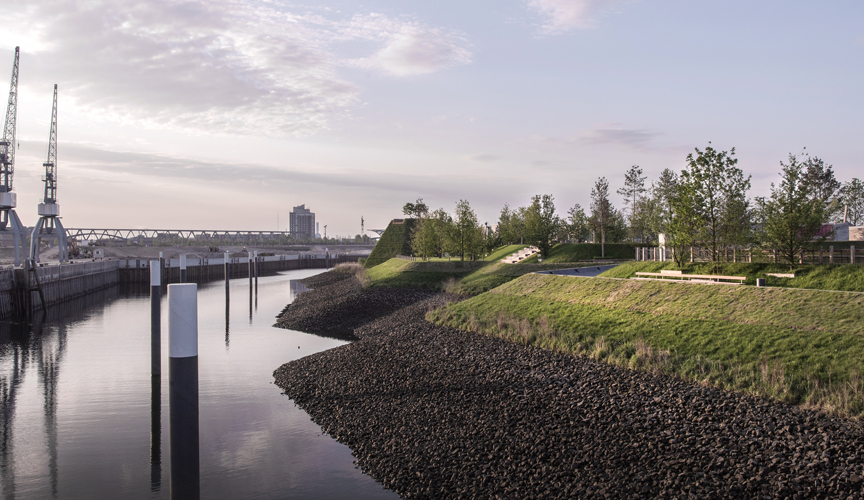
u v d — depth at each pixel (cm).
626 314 3047
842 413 1602
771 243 3288
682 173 3628
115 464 1870
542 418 1939
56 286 6894
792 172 3256
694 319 2664
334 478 1653
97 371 3180
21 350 3822
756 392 1884
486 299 4338
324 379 2772
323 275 11131
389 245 11769
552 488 1418
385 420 2098
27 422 2289
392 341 3634
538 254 6856
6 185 7256
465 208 7625
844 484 1268
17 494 1647
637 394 2052
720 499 1287
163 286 9925
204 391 2664
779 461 1416
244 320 5244
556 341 2950
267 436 2036
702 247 3691
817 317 2266
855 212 8100
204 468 1753
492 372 2612
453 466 1620
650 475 1426
